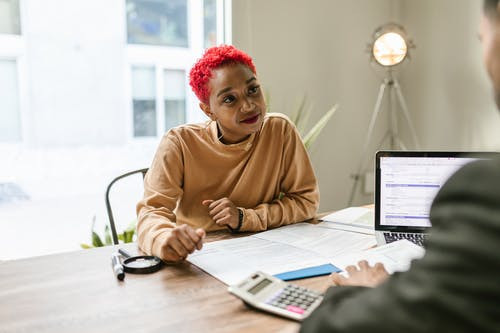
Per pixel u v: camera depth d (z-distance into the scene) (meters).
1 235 2.24
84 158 2.35
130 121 2.44
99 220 2.42
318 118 2.88
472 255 0.39
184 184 1.49
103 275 1.03
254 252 1.16
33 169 2.24
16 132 2.17
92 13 2.26
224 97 1.34
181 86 2.57
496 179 0.42
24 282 0.99
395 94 3.17
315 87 2.84
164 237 1.11
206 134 1.50
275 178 1.54
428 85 2.97
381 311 0.43
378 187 1.27
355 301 0.48
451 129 2.85
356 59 3.00
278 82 2.67
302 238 1.28
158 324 0.79
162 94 2.52
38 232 2.31
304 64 2.76
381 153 1.27
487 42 0.48
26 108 2.17
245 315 0.82
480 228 0.40
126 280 1.00
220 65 1.34
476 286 0.38
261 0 2.53
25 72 2.14
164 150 1.45
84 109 2.31
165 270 1.05
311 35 2.77
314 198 1.53
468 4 2.67
